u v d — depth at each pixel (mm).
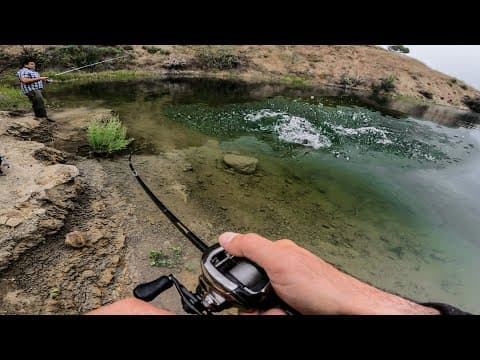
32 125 7855
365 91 26109
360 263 5000
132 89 16047
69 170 5566
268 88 21203
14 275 3668
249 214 5770
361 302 830
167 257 4406
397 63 30875
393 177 8633
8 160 5691
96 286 3781
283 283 950
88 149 7418
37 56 17312
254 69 26078
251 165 7668
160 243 4645
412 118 16859
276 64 27234
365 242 5559
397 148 11094
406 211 6906
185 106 13148
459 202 7680
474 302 4504
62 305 3439
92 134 7055
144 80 19359
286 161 8641
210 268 1008
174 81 19953
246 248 1035
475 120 21719
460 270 5184
